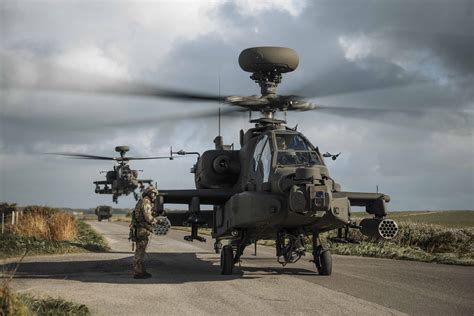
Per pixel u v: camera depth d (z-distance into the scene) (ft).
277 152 33.14
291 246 33.73
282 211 31.32
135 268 32.73
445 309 23.06
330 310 22.70
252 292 27.22
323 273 34.24
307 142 34.35
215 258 49.06
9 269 36.99
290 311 22.47
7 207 98.27
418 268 38.17
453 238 52.90
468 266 39.68
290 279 32.24
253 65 35.99
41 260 42.98
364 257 48.14
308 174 30.40
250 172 35.86
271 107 36.99
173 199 39.06
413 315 21.84
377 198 36.06
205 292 27.17
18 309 19.43
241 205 33.04
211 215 45.55
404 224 58.49
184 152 46.16
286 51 35.73
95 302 24.08
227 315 21.65
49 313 20.70
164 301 24.58
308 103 36.24
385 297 25.82
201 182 41.24
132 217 33.37
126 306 23.27
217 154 40.52
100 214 220.64
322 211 30.14
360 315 21.74
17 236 51.42
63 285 29.25
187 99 34.63
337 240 36.09
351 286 29.32
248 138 37.96
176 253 54.65
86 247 53.98
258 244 67.21
